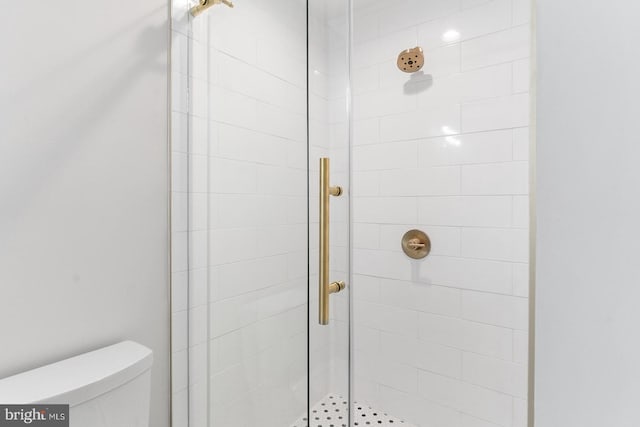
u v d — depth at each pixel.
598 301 0.30
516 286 1.44
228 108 1.01
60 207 0.85
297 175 0.93
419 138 1.66
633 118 0.29
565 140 0.32
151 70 1.02
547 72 0.33
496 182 1.47
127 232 0.97
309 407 0.91
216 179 1.04
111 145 0.94
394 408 1.76
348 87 1.03
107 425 0.79
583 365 0.31
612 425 0.30
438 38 1.59
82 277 0.89
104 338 0.93
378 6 1.76
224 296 1.04
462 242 1.56
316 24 0.93
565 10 0.32
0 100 0.75
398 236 1.73
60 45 0.84
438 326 1.63
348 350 1.03
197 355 1.08
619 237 0.29
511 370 1.46
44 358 0.83
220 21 1.02
